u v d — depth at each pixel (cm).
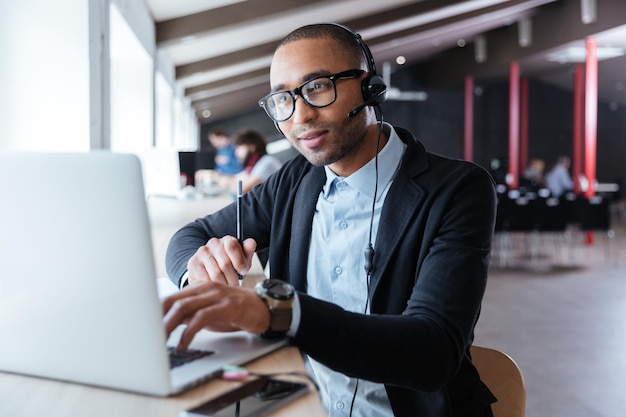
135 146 562
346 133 114
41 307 78
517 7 1042
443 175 115
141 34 470
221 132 790
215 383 78
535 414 296
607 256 885
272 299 84
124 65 556
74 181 72
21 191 75
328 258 122
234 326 92
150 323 73
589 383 343
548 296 592
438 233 110
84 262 74
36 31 264
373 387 115
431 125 1922
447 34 1327
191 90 1100
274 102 117
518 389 119
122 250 72
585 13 1026
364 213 120
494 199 115
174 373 78
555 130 1875
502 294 599
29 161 74
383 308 114
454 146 1928
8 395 75
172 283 143
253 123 1994
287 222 132
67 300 76
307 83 112
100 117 290
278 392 77
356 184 120
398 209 114
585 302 566
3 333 81
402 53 1529
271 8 572
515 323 482
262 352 87
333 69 112
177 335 95
